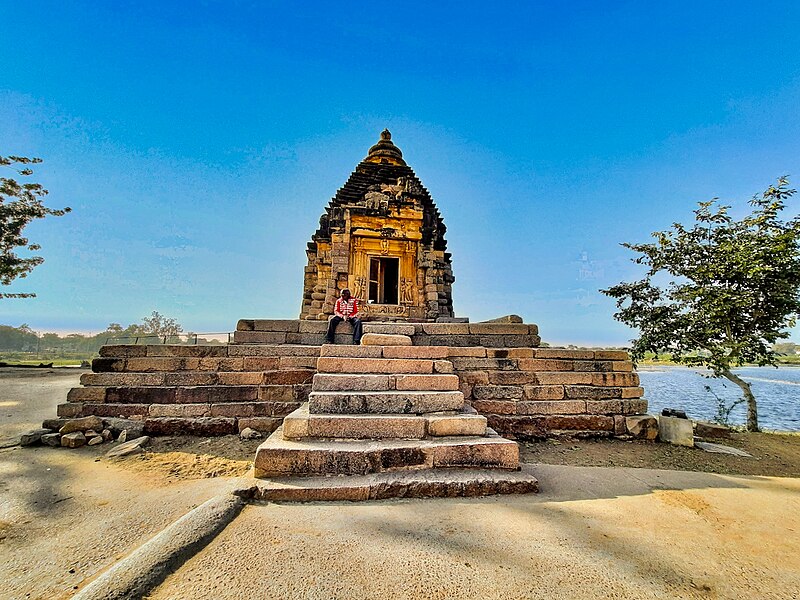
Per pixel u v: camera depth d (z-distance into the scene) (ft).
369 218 47.44
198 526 10.45
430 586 8.25
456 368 24.49
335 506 12.51
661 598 7.98
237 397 22.63
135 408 21.77
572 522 11.50
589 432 23.52
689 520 11.80
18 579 8.89
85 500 13.51
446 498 13.35
